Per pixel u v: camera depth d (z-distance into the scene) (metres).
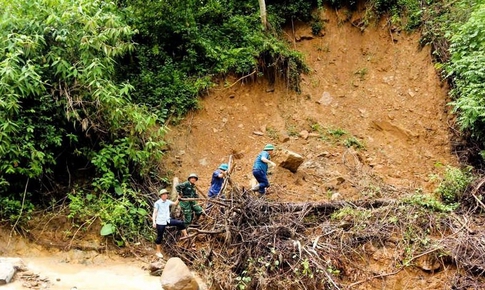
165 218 7.95
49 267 7.43
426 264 7.27
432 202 8.24
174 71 11.23
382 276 7.22
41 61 8.62
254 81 11.73
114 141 9.03
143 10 11.10
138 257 7.92
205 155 10.52
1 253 7.57
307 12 13.29
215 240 8.13
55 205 8.48
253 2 13.16
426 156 10.41
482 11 9.75
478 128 9.45
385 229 7.83
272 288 7.14
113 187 8.88
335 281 7.12
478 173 9.41
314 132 11.25
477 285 6.89
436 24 11.81
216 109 11.19
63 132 8.92
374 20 12.92
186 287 6.85
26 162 8.27
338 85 12.34
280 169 9.87
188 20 11.60
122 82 10.09
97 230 8.16
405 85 11.73
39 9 8.76
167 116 10.62
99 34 8.78
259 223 8.12
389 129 11.16
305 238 7.74
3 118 7.87
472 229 7.77
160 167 9.83
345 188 9.66
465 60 9.39
